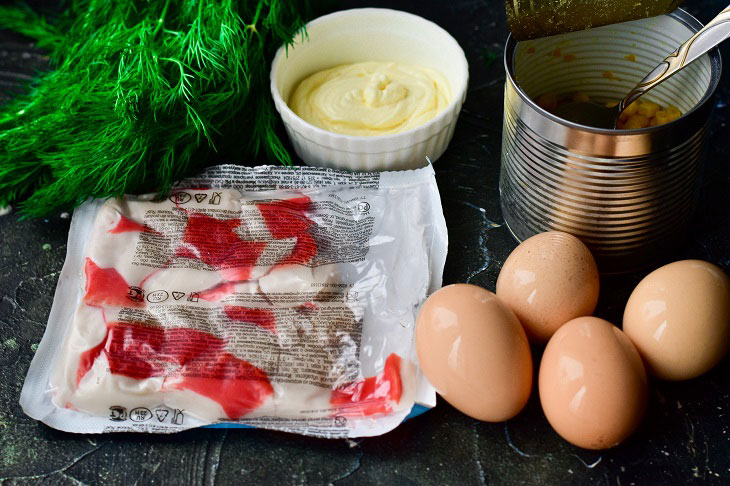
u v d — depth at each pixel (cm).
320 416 77
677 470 74
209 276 87
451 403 75
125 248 88
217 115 96
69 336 82
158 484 75
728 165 98
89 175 90
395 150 94
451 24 120
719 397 79
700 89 83
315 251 89
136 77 91
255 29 97
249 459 76
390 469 75
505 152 88
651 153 73
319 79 105
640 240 84
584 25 84
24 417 80
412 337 82
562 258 75
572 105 93
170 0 104
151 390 77
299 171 95
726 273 80
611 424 68
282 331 82
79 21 108
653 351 73
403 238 91
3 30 122
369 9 104
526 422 78
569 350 69
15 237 97
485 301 73
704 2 116
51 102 99
